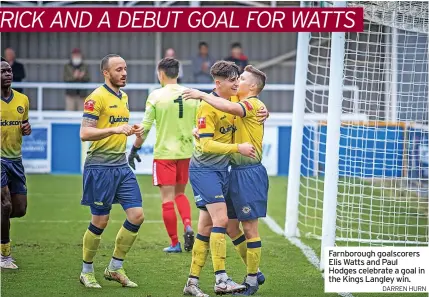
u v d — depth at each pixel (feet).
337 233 82.38
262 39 170.19
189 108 70.95
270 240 78.48
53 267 64.69
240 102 53.01
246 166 54.24
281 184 127.24
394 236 82.43
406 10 70.44
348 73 136.98
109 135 54.29
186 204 72.18
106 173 55.88
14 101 61.98
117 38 168.76
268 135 138.00
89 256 57.47
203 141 52.29
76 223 89.15
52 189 118.62
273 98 169.68
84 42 168.55
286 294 55.52
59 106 166.20
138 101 169.58
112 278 57.67
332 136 62.44
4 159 62.49
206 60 147.95
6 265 63.93
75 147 138.92
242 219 54.29
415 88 119.34
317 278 60.95
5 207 62.39
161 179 70.85
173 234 71.41
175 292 55.72
